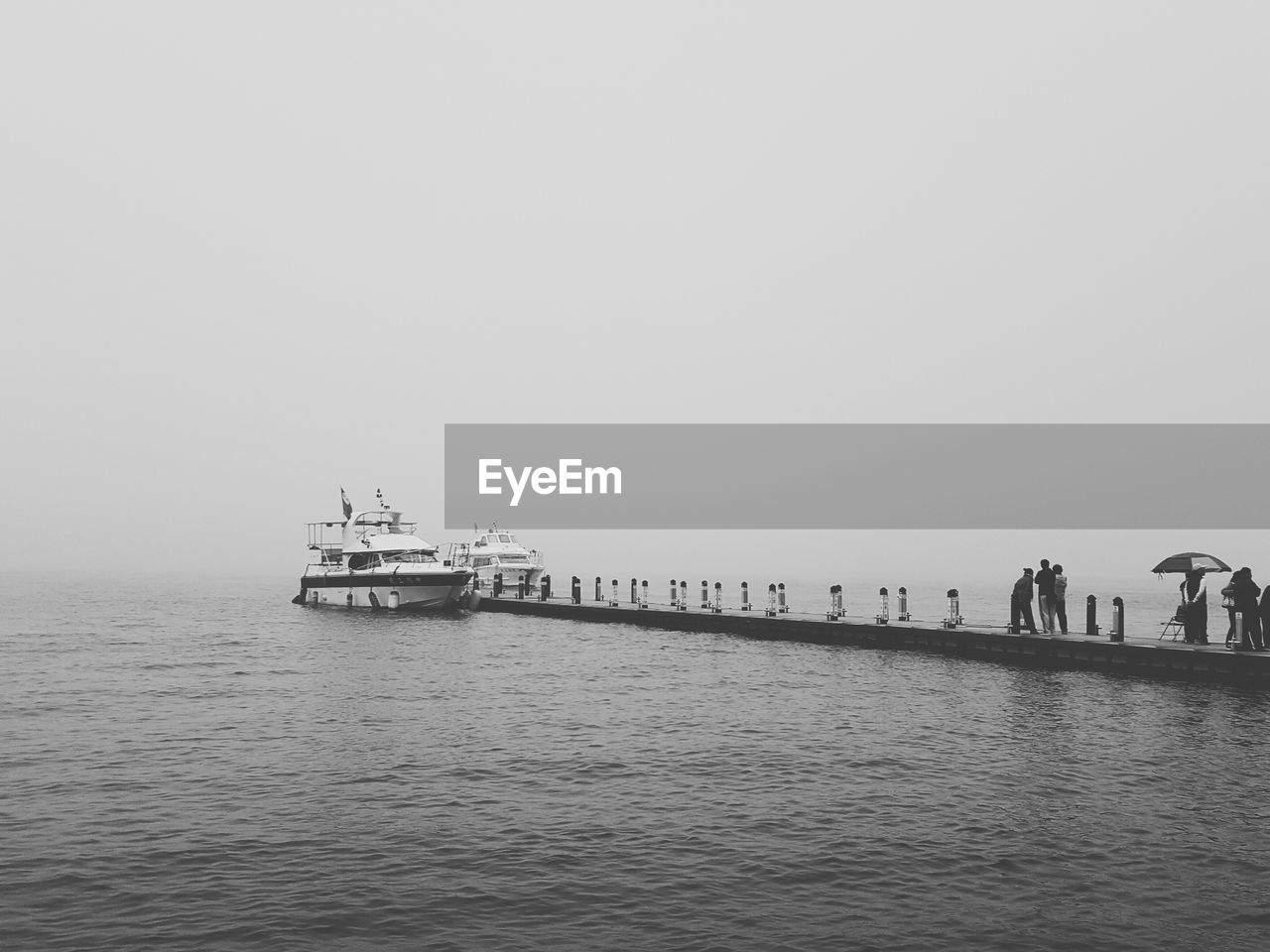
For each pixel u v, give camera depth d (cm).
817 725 2483
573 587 6359
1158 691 2928
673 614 5372
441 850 1476
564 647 4525
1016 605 3728
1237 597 3050
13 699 2961
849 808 1695
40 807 1717
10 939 1143
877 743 2256
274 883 1334
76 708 2788
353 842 1515
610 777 1930
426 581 6588
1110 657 3259
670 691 3080
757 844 1498
